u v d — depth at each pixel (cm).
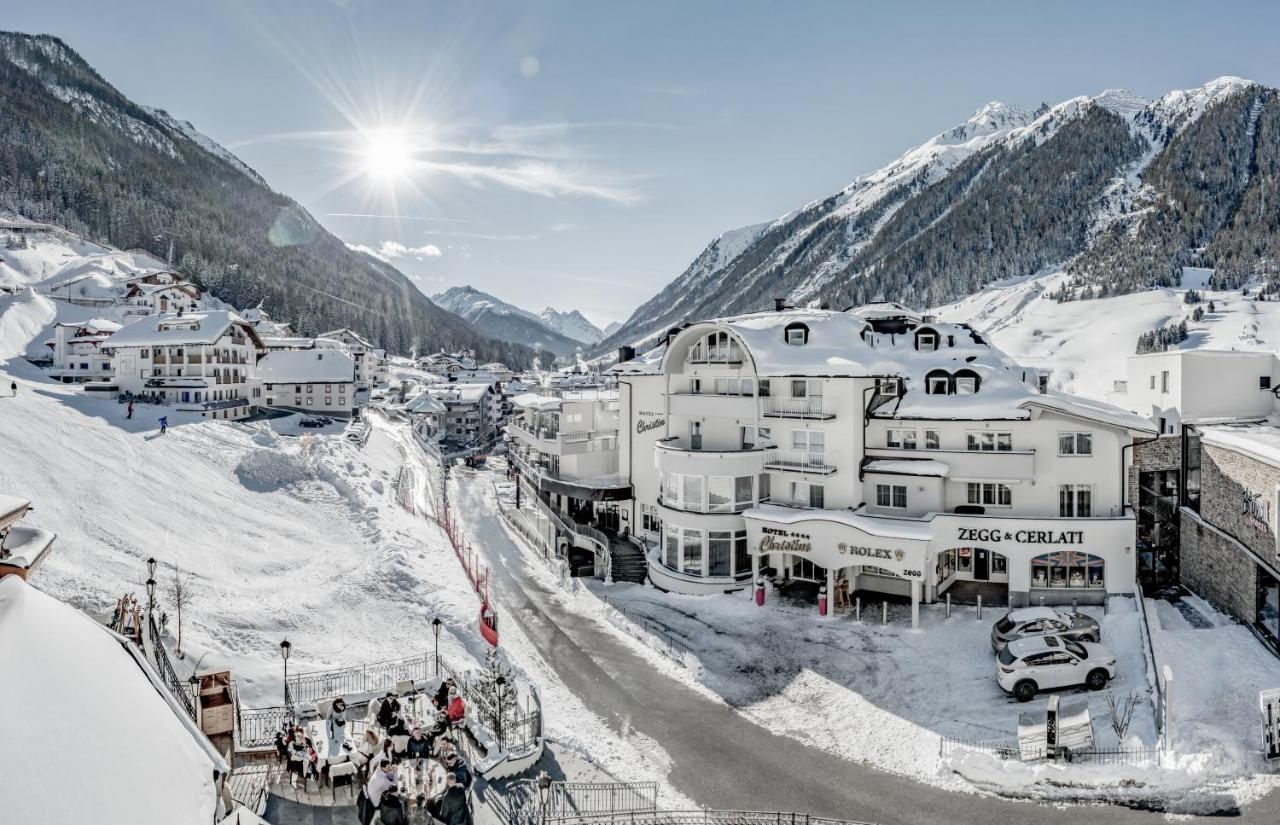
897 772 2611
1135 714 2811
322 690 2769
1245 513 3447
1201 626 3619
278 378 10056
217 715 2166
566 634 3841
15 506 1169
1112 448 4100
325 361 10400
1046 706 2978
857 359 4594
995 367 4559
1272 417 4488
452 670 3073
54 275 18475
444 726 2489
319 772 2125
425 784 2139
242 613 3322
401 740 2328
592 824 2194
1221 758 2472
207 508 4775
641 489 5484
